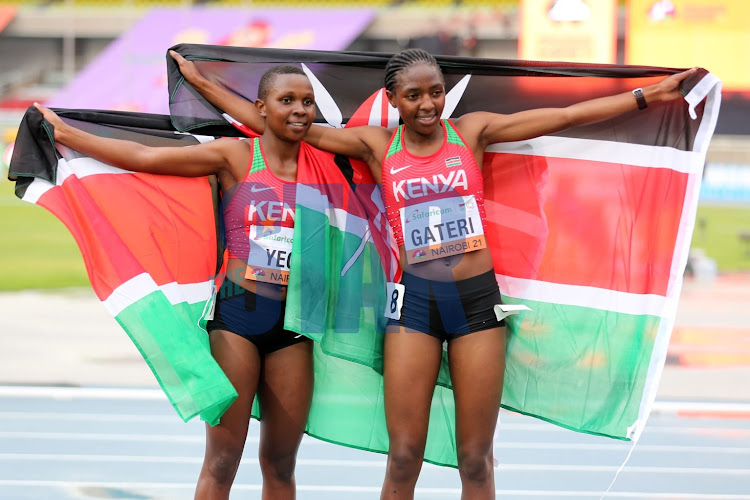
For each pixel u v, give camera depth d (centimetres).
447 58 1033
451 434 1048
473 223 930
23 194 962
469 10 5812
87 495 1247
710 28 4838
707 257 4066
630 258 1044
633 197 1045
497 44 5731
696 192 1030
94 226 948
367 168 995
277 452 969
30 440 1534
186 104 1021
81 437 1559
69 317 2775
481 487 935
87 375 2017
